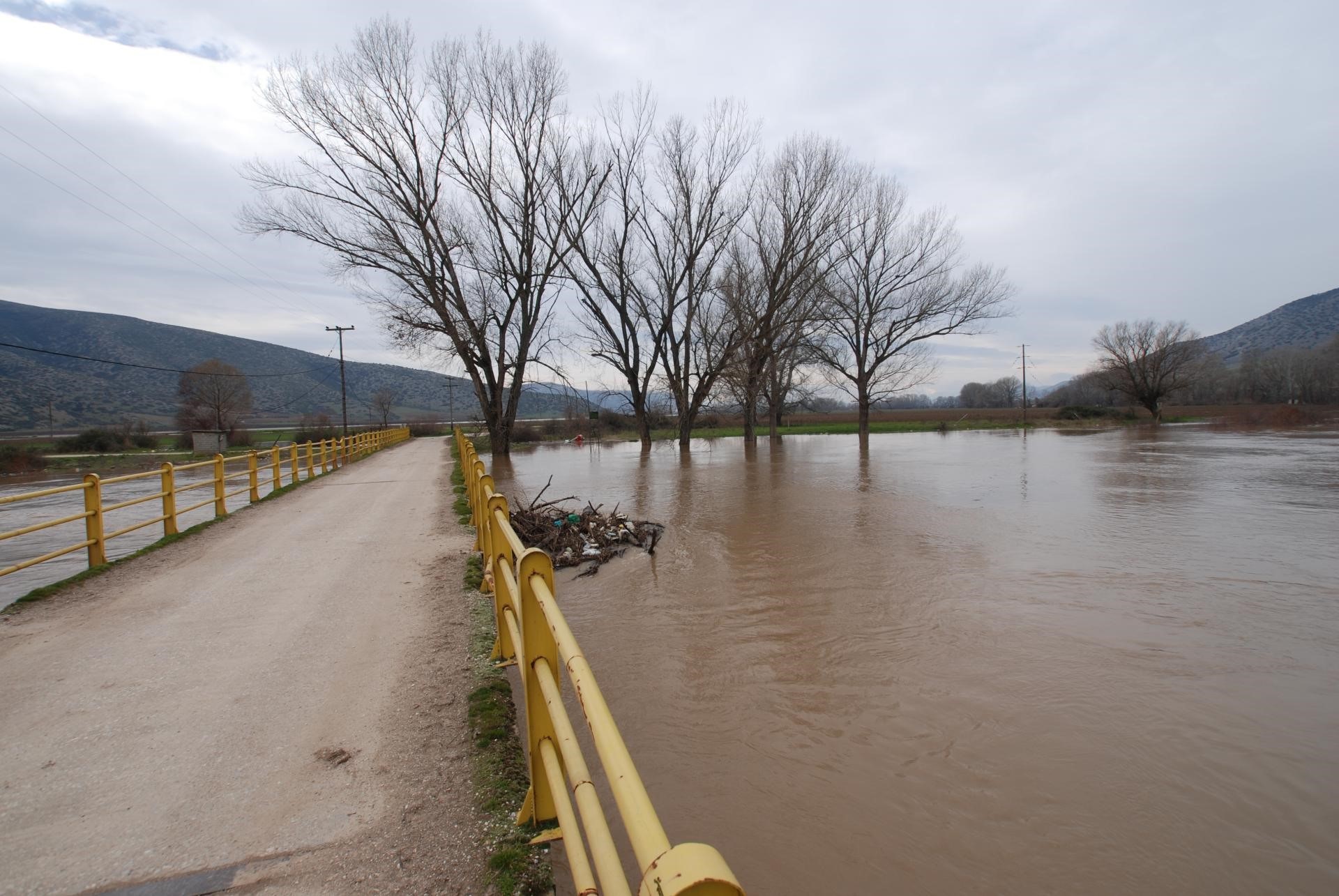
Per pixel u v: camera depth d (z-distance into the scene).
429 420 91.19
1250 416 59.66
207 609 5.85
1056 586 7.91
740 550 9.92
